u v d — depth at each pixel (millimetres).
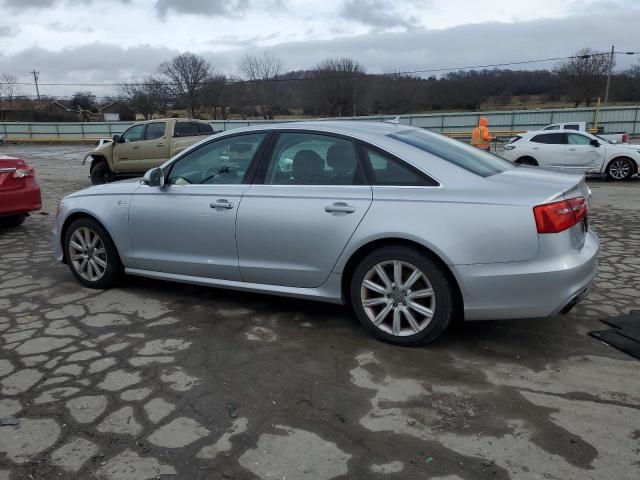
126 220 4781
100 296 4930
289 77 54844
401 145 3846
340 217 3805
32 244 7051
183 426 2871
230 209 4234
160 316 4422
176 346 3854
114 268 5000
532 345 3812
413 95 48375
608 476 2457
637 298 4730
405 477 2473
